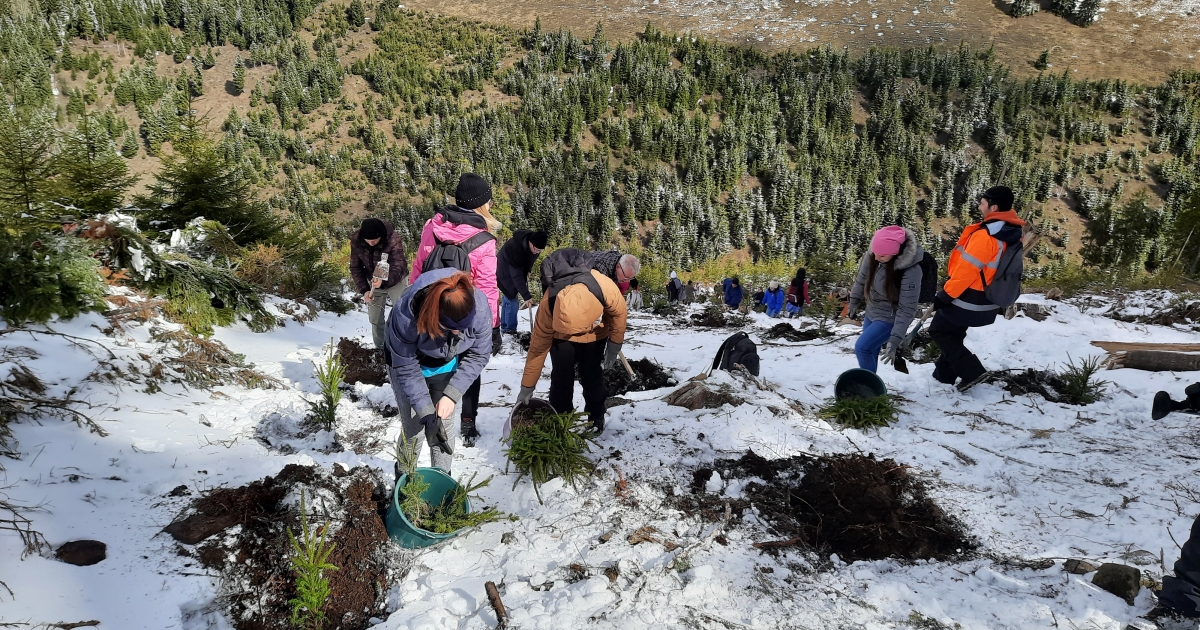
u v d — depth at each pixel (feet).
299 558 7.74
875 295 16.71
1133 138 507.30
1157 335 23.52
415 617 8.18
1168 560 9.18
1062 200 463.42
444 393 10.09
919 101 530.68
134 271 18.56
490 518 10.34
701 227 447.01
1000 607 8.42
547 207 441.68
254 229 30.94
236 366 16.42
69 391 12.08
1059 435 14.16
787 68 579.48
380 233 17.87
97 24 620.08
